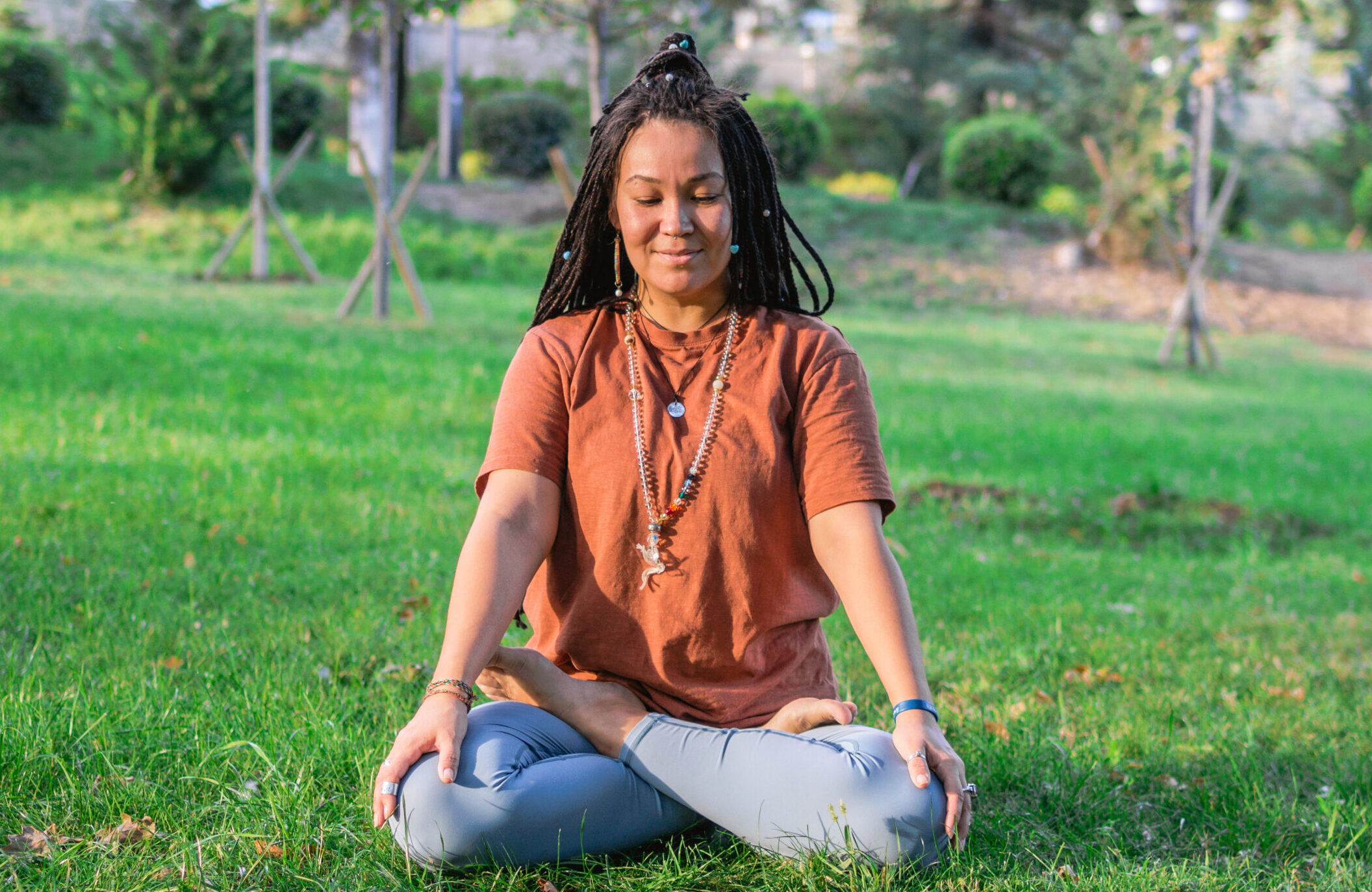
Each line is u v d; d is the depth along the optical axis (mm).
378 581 4355
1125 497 6953
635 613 2252
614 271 2410
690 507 2209
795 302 2416
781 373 2271
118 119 17172
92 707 2877
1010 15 29719
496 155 21125
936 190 27094
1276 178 28906
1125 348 14422
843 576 2201
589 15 9016
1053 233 19719
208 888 2143
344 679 3377
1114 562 5691
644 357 2291
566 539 2291
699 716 2266
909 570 5148
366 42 19156
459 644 2102
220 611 3900
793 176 21312
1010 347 13695
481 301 13930
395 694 3189
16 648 3357
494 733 2125
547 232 17969
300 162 19188
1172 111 18328
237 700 3037
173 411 7098
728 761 2156
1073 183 23281
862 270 17500
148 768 2598
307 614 3914
